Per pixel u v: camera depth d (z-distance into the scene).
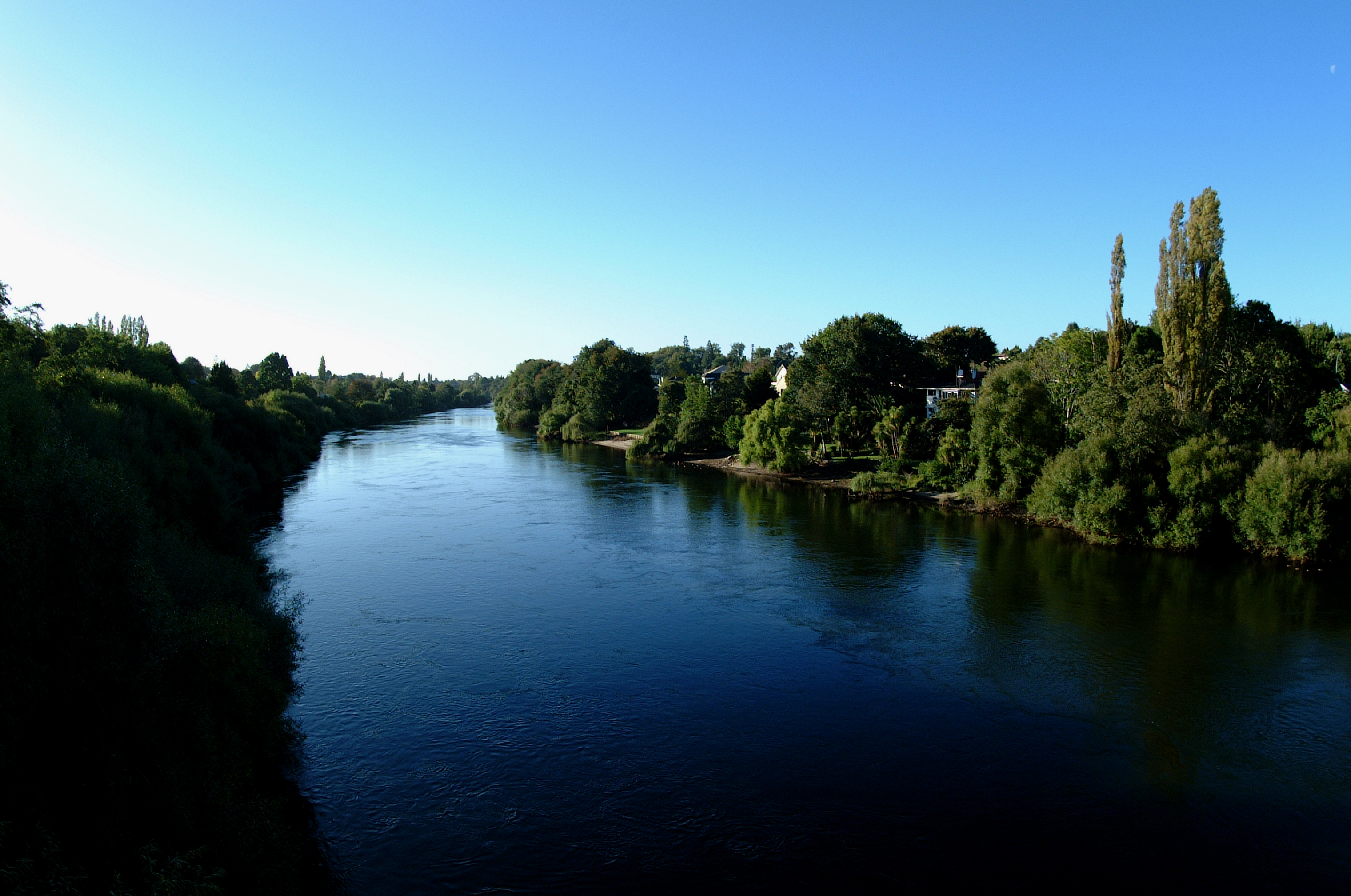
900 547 47.75
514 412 168.12
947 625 32.47
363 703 24.33
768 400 97.88
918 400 95.31
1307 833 18.11
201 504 39.94
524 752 21.42
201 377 110.94
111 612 15.11
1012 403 58.84
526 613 33.66
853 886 16.16
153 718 15.10
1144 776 20.53
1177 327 52.38
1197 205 51.88
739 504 64.38
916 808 19.02
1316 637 30.92
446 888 15.95
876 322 96.06
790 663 28.22
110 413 37.34
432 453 106.75
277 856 15.72
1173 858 17.20
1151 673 27.34
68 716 14.09
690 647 29.78
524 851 17.14
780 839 17.69
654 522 55.59
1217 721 23.67
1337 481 42.38
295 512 58.16
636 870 16.56
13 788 12.62
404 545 46.88
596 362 151.12
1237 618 33.31
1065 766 21.02
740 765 20.89
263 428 71.50
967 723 23.52
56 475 15.16
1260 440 49.94
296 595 34.72
